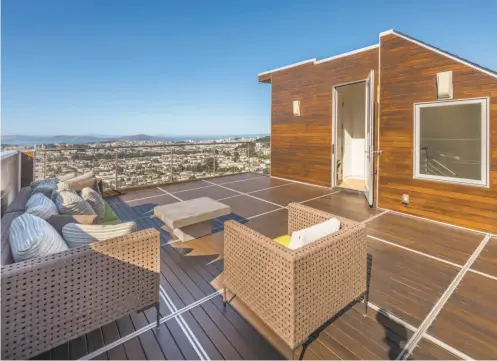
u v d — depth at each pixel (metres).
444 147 3.78
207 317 1.88
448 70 3.66
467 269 2.55
